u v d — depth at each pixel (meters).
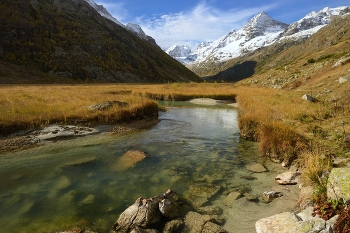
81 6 150.00
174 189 8.66
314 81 38.69
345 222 4.79
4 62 75.56
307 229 5.00
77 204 7.57
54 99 24.72
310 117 16.22
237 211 7.21
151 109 23.12
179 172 10.24
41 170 10.23
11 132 14.50
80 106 20.80
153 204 6.71
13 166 10.64
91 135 15.85
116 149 13.27
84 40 108.69
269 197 7.81
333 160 8.84
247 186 8.87
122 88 51.66
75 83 81.94
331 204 5.71
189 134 17.02
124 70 111.06
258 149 13.38
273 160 11.48
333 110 17.72
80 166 10.73
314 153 9.62
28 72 77.12
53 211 7.16
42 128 15.63
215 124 20.86
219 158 12.02
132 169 10.51
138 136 16.23
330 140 11.35
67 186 8.80
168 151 13.09
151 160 11.66
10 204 7.52
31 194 8.17
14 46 82.56
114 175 9.83
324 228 4.82
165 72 144.38
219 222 6.64
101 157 11.94
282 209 7.11
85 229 6.30
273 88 49.31
